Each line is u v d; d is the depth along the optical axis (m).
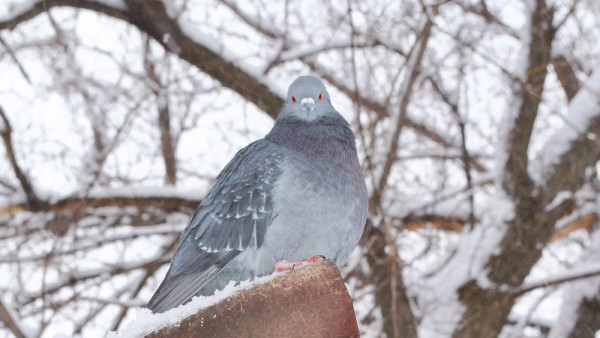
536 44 9.51
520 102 9.56
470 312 9.10
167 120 10.61
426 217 9.85
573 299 9.83
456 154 10.10
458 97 9.59
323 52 9.74
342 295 2.55
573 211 9.88
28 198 9.04
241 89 9.60
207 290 4.54
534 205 9.39
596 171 9.73
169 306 4.41
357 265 8.52
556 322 9.89
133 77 10.34
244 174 4.59
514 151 9.57
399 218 9.80
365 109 8.97
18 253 8.62
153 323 2.53
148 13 9.39
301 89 4.89
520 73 9.51
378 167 8.69
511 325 10.33
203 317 2.51
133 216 10.28
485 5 9.85
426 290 9.34
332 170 4.48
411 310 8.86
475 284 9.19
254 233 4.43
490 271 9.23
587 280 9.78
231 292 2.54
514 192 9.49
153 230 9.84
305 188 4.40
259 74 9.64
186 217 10.23
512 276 9.21
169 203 9.58
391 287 8.09
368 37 9.11
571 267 9.70
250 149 4.80
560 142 9.62
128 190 9.46
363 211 4.56
